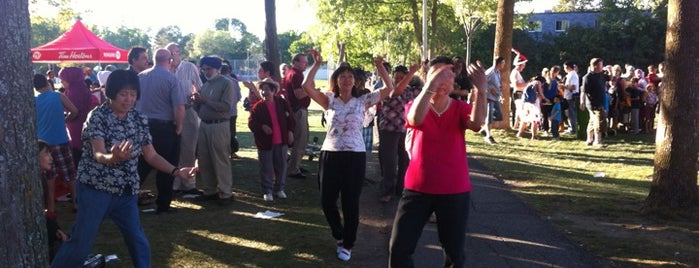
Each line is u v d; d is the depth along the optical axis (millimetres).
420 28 30531
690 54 6586
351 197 5324
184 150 8047
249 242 5988
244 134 16766
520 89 15859
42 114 6766
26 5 2703
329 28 31250
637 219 6754
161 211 7098
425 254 5594
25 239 2697
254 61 61594
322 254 5637
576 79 15312
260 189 8617
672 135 6758
